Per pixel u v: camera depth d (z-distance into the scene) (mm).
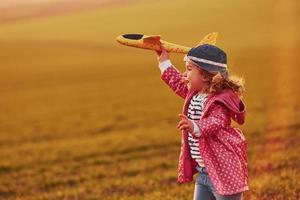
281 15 89438
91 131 29750
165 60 6938
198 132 5984
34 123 35312
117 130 28969
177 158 19344
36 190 16484
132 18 110188
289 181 11359
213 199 6535
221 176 6141
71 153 23422
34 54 81312
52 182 17438
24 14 126500
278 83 42125
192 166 6551
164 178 15117
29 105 44219
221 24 90750
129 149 22672
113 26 103375
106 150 23047
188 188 11578
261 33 78500
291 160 14359
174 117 31578
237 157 6176
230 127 6262
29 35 101125
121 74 58531
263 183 11367
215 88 6117
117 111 36281
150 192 12977
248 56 61375
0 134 31969
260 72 49719
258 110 30750
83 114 36781
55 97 47469
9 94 51625
